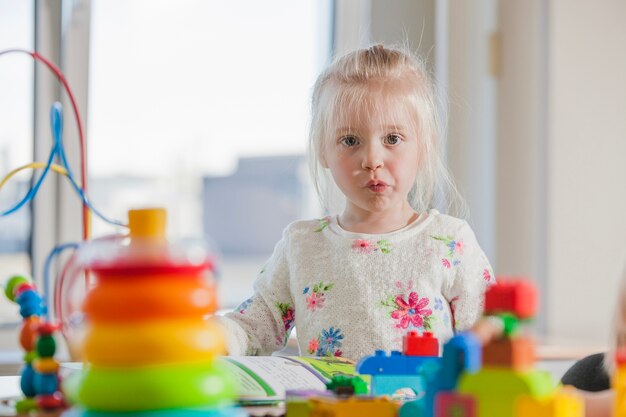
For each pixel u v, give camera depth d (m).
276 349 1.35
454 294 1.29
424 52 2.15
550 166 2.17
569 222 2.17
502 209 2.17
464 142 2.15
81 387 0.59
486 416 0.60
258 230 2.55
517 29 2.18
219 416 0.59
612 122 2.20
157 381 0.57
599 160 2.19
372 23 2.11
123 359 0.58
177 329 0.59
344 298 1.29
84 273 1.04
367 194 1.28
